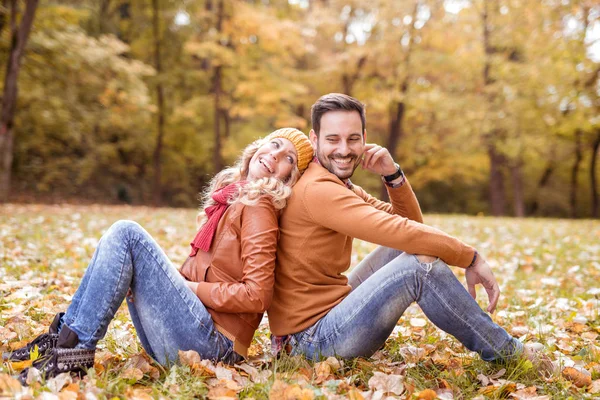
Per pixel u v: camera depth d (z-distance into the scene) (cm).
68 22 1496
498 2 1612
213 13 1705
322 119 237
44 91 1578
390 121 2139
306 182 228
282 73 1888
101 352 245
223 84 1961
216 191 246
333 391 204
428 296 223
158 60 1922
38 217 918
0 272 425
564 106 1631
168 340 224
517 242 777
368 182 2422
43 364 206
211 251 235
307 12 2130
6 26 1332
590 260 615
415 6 1797
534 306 390
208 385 211
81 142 2052
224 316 229
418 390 215
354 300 226
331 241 230
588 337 315
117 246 215
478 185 2830
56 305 335
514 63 1647
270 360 243
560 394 217
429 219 1156
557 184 2833
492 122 1783
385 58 1905
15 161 1928
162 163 2267
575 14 1295
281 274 236
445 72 1950
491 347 232
